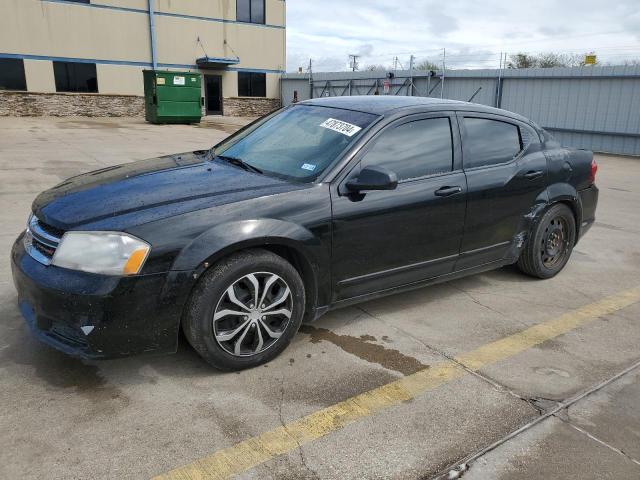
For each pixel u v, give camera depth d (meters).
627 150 16.86
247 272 2.92
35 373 2.94
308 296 3.31
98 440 2.43
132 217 2.77
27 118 22.03
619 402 2.92
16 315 3.59
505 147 4.31
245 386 2.92
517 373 3.19
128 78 24.72
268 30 28.25
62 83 23.31
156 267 2.68
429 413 2.75
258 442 2.48
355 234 3.34
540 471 2.37
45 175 9.02
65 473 2.22
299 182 3.28
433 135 3.83
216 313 2.87
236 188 3.15
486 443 2.54
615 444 2.57
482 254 4.20
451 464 2.39
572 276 4.99
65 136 15.65
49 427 2.50
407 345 3.49
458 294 4.43
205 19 26.06
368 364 3.22
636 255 5.77
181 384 2.91
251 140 4.03
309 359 3.25
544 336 3.70
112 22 23.78
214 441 2.46
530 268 4.71
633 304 4.34
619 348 3.56
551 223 4.71
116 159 11.27
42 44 22.48
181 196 3.02
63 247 2.71
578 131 18.05
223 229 2.83
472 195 3.94
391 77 24.50
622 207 8.58
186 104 21.77
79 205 2.97
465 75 21.41
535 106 19.22
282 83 29.73
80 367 3.02
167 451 2.38
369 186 3.21
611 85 16.94
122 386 2.87
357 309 4.03
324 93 28.36
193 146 14.46
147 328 2.72
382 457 2.42
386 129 3.56
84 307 2.60
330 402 2.81
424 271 3.85
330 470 2.32
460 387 3.01
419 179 3.67
